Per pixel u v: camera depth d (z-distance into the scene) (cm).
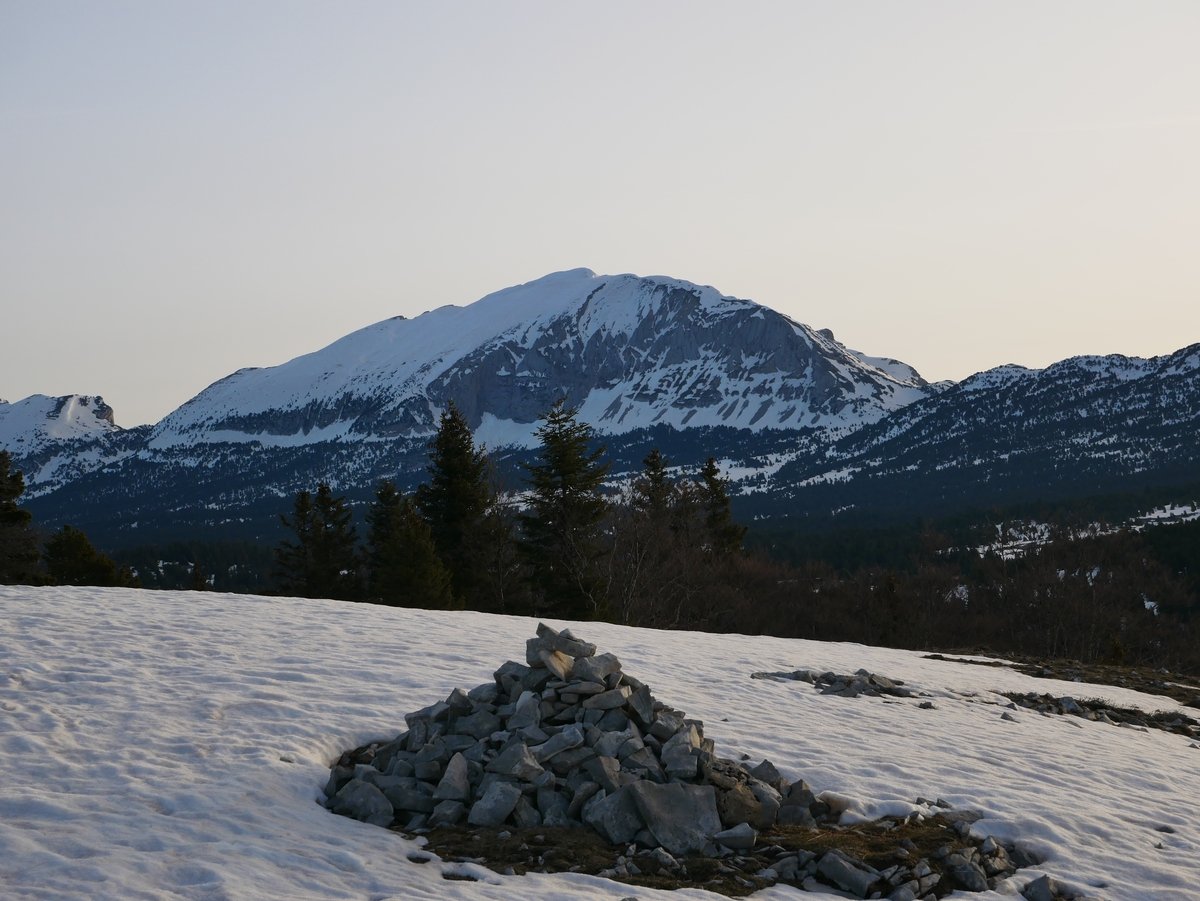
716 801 1216
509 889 984
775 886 1086
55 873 903
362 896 930
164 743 1297
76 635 1911
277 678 1666
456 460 5850
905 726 1805
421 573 5262
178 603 2442
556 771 1242
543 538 5656
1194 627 7012
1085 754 1753
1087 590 7262
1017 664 3030
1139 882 1191
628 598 5438
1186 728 2175
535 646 1394
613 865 1084
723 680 2061
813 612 7125
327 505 6812
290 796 1178
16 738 1270
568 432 5644
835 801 1312
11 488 5912
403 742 1315
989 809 1357
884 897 1088
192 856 969
